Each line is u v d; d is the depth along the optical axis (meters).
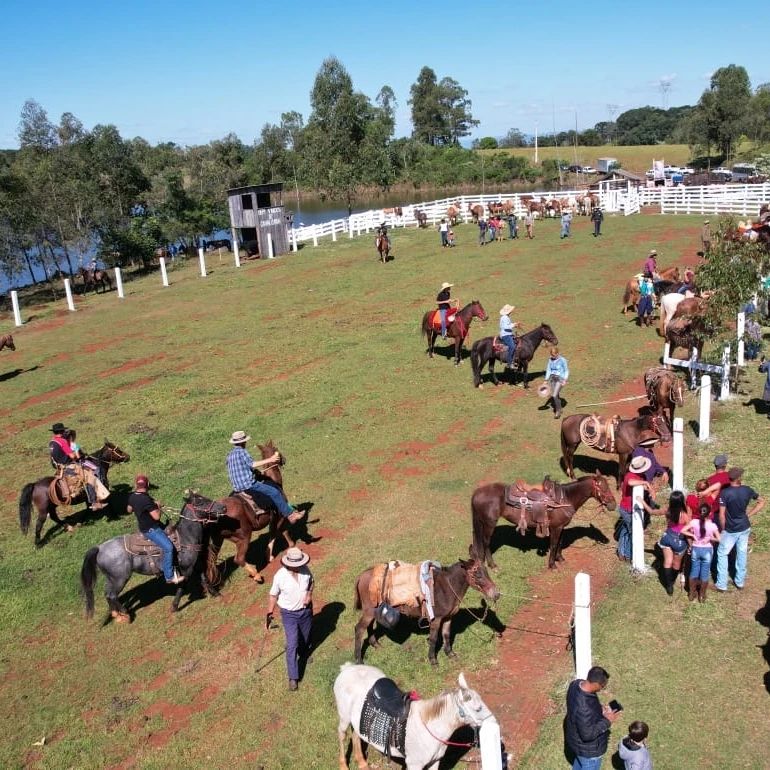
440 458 16.17
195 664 10.29
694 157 107.38
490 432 17.31
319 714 9.06
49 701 9.77
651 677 9.09
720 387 18.17
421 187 114.94
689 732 8.21
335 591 11.59
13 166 48.16
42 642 11.09
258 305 31.89
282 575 9.34
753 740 8.02
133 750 8.81
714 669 9.14
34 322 33.00
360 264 38.03
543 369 21.50
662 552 11.45
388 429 17.95
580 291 28.98
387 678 7.80
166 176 57.31
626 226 40.72
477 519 11.56
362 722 7.50
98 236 51.94
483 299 29.09
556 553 11.70
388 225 49.38
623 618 10.28
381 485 15.18
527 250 37.00
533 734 8.44
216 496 15.01
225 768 8.38
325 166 69.75
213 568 11.89
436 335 23.14
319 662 9.98
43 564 13.23
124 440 18.31
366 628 9.66
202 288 36.62
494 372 20.86
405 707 7.35
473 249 38.72
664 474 12.30
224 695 9.58
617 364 21.16
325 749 8.52
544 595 11.09
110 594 11.26
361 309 29.59
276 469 13.05
